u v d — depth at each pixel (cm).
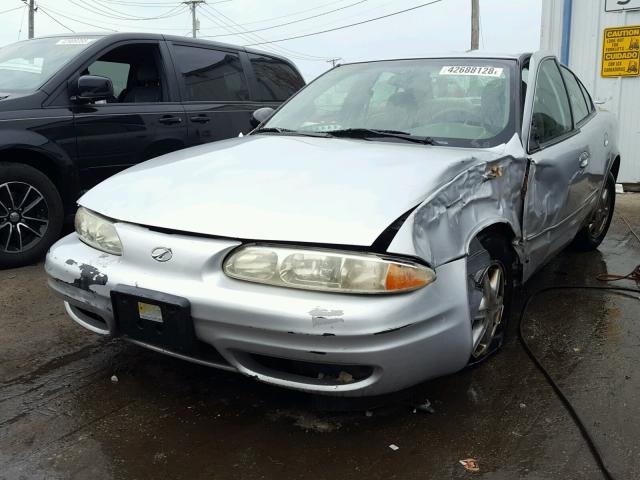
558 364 312
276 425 253
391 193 238
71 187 473
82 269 255
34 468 223
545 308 391
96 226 264
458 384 289
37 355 314
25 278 432
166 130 530
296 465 228
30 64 504
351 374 226
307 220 227
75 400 271
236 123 593
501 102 335
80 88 457
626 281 446
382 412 263
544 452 237
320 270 217
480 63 363
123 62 535
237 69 616
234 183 259
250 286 223
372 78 379
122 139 498
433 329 228
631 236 590
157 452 234
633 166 821
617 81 807
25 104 447
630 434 249
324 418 258
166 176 280
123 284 241
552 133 366
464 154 287
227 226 231
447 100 343
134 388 281
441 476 222
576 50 826
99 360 309
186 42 572
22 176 442
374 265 214
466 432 250
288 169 270
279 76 673
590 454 236
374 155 283
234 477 221
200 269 229
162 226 240
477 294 264
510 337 345
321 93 390
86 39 517
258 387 282
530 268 337
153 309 233
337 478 221
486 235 279
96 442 240
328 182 251
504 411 266
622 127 816
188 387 282
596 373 303
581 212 414
